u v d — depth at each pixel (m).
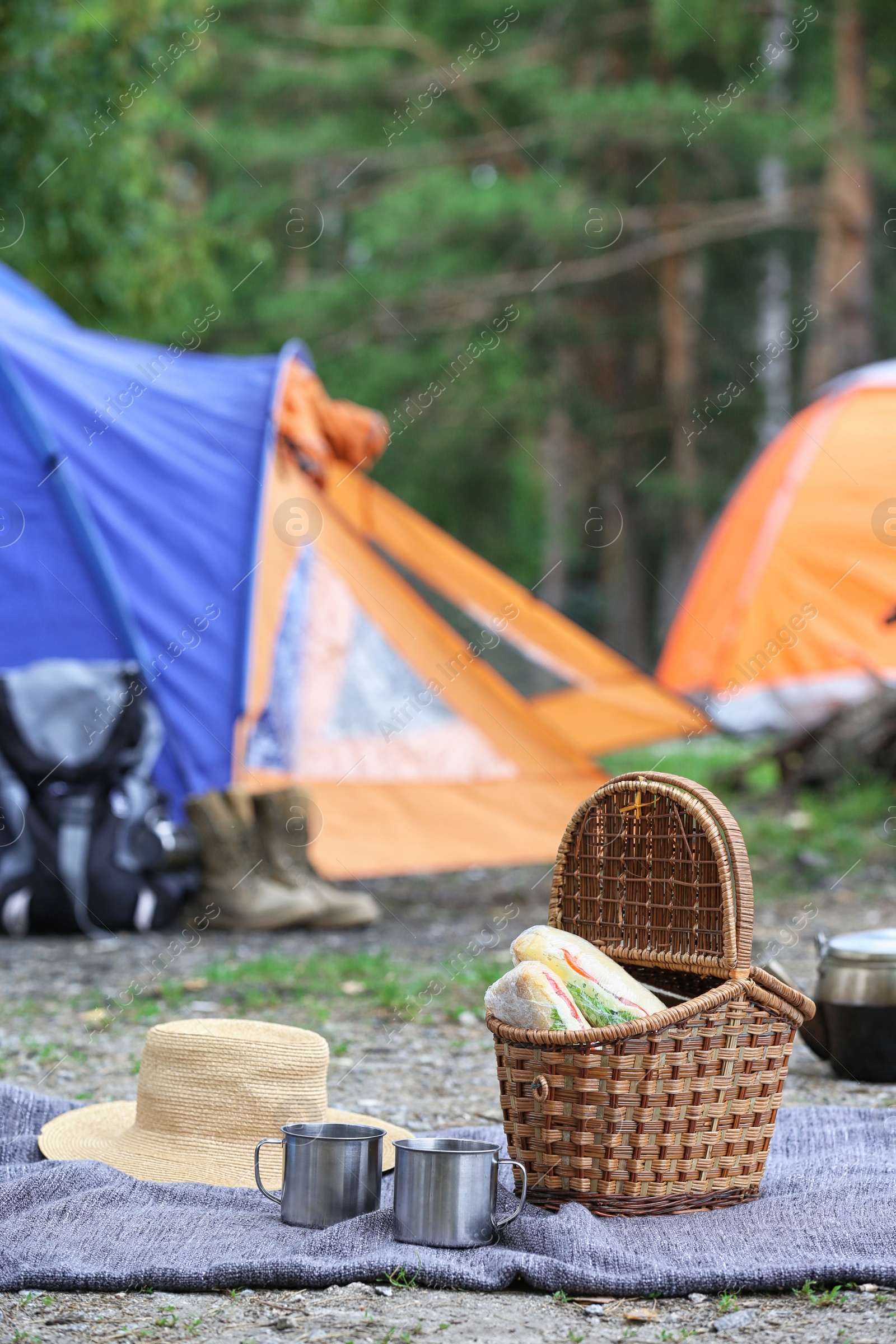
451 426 24.31
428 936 7.40
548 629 10.42
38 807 7.21
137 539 8.14
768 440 13.61
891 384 12.83
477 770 8.42
